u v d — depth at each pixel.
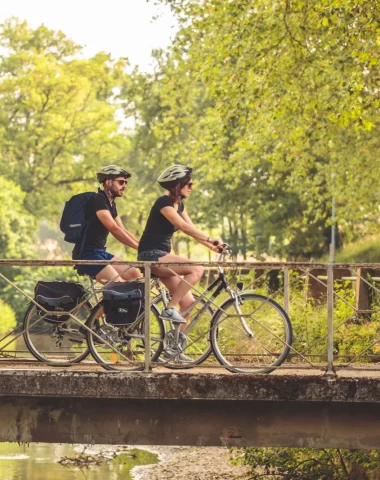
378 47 16.22
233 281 9.94
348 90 16.33
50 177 63.69
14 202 57.62
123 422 8.95
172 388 8.73
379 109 18.41
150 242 9.38
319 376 8.70
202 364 9.30
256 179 39.31
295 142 20.77
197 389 8.70
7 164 62.19
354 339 12.29
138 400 8.95
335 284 14.05
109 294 9.33
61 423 8.97
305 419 8.87
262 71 18.34
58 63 65.12
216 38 19.17
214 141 22.81
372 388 8.63
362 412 8.84
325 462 12.02
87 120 64.19
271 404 8.89
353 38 16.50
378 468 11.43
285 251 39.88
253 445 8.88
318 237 39.16
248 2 18.11
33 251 59.88
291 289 15.10
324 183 31.73
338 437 8.84
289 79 18.59
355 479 11.90
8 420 8.98
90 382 8.75
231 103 18.67
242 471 15.16
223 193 39.88
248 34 17.98
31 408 8.98
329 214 37.88
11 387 8.77
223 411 8.92
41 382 8.77
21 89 62.81
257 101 18.50
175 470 15.98
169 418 8.94
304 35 18.02
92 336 9.46
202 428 8.93
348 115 16.59
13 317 50.75
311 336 12.65
